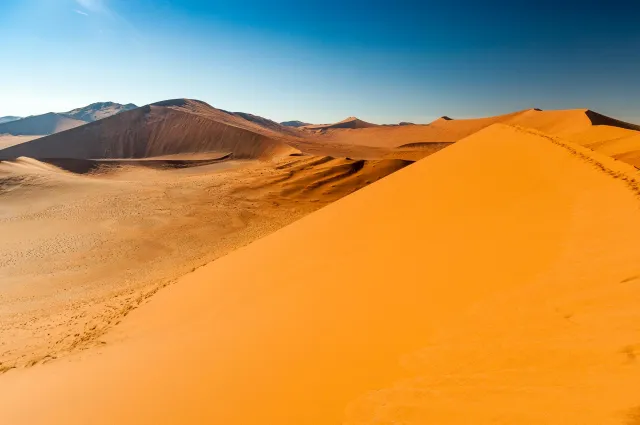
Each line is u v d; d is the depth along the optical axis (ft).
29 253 85.25
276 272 32.68
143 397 16.53
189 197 135.64
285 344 17.48
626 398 7.77
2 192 127.95
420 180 45.68
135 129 345.10
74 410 17.42
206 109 476.95
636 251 15.38
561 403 8.50
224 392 14.69
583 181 29.71
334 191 156.76
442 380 11.30
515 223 24.25
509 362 11.14
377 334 15.87
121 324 38.22
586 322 11.89
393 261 24.20
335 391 12.62
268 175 172.96
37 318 52.80
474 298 16.42
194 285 42.01
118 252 86.94
